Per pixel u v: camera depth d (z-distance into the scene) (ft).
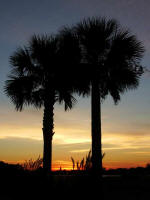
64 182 25.17
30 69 42.27
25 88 41.98
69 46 38.91
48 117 41.70
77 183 24.52
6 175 27.35
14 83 41.63
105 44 37.65
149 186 34.83
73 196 24.21
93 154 35.96
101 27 37.52
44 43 42.11
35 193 25.23
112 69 38.04
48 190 25.13
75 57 38.96
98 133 36.91
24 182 26.48
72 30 39.55
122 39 37.37
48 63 41.32
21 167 29.40
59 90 41.78
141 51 37.45
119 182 36.37
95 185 25.22
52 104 42.57
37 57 42.04
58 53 40.91
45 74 42.65
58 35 42.47
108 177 39.68
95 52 38.24
